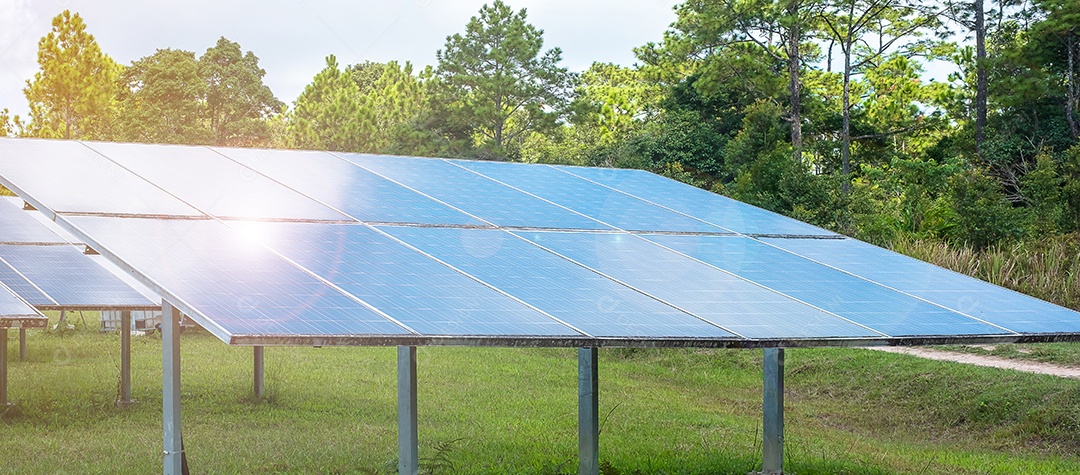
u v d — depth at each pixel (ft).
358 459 45.19
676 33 209.56
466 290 33.04
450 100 188.44
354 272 33.24
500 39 188.96
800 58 199.31
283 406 60.13
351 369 78.28
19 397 59.93
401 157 55.77
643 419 60.49
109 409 57.47
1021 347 75.77
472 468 44.01
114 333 103.96
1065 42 157.58
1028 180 121.49
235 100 242.78
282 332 26.09
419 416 58.34
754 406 68.64
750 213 54.70
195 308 27.09
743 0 177.47
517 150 191.93
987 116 179.63
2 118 196.34
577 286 35.50
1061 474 47.62
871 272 44.39
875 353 76.38
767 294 37.81
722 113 191.62
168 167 44.73
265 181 45.37
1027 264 92.27
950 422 61.21
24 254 68.28
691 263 41.19
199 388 65.46
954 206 109.50
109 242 32.01
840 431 60.64
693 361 86.02
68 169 41.06
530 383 74.33
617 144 189.57
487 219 44.45
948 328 36.14
